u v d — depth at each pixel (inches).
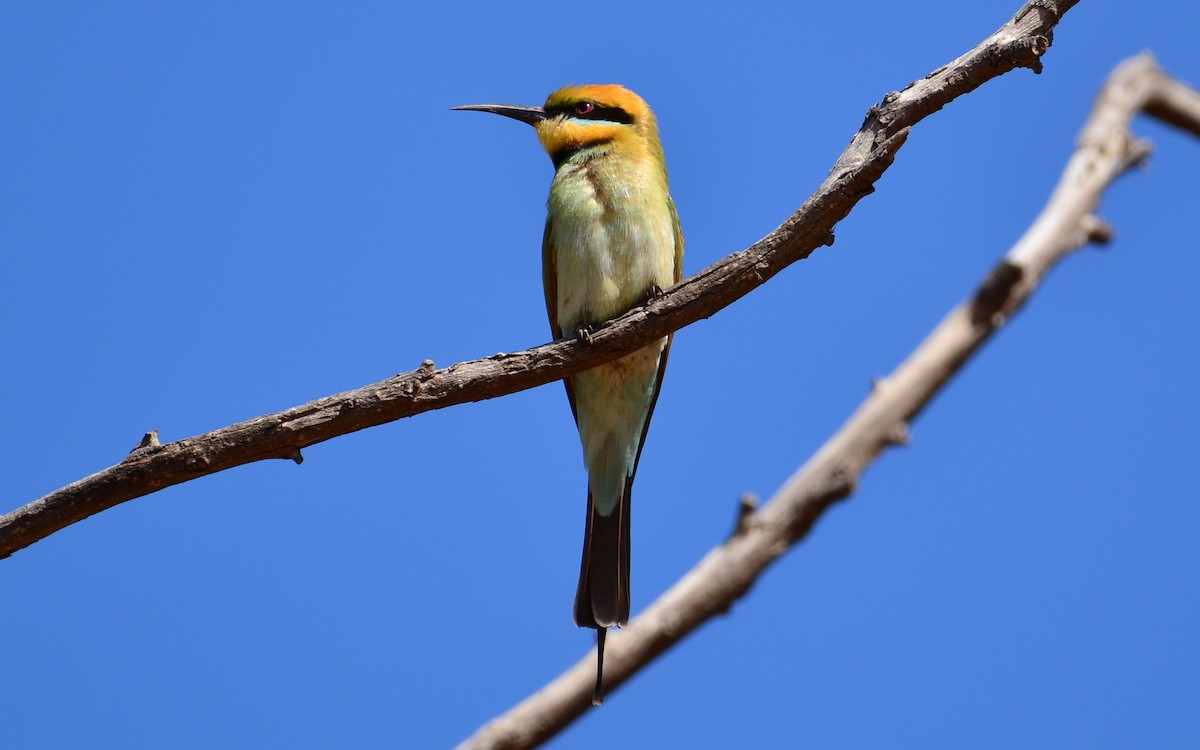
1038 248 435.5
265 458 307.9
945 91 300.5
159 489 303.1
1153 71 483.2
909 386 415.5
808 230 305.7
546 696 374.3
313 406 307.1
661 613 384.2
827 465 400.8
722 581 386.6
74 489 296.8
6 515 296.2
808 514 395.9
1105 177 456.8
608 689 378.0
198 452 299.9
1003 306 428.5
